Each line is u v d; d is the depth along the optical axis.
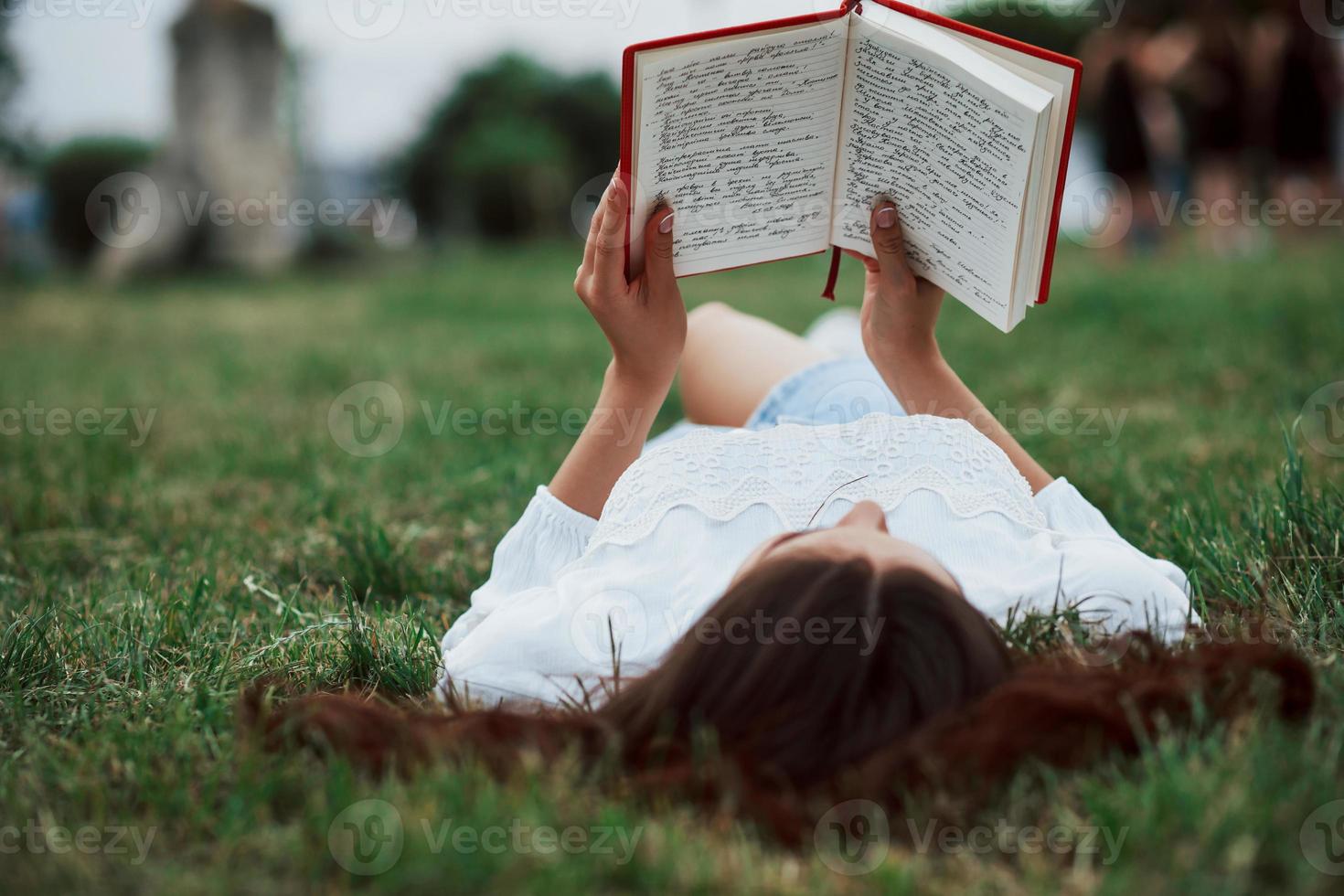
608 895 1.07
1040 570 1.49
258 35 10.26
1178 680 1.27
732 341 2.44
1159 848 1.09
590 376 4.40
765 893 1.06
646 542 1.51
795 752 1.17
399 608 2.18
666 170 1.55
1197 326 4.40
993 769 1.16
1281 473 2.11
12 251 11.13
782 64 1.52
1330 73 7.54
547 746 1.25
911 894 1.06
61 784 1.30
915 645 1.19
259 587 2.10
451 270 10.27
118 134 11.70
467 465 3.11
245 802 1.22
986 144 1.49
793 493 1.54
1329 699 1.33
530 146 14.20
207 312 7.61
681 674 1.23
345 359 5.06
